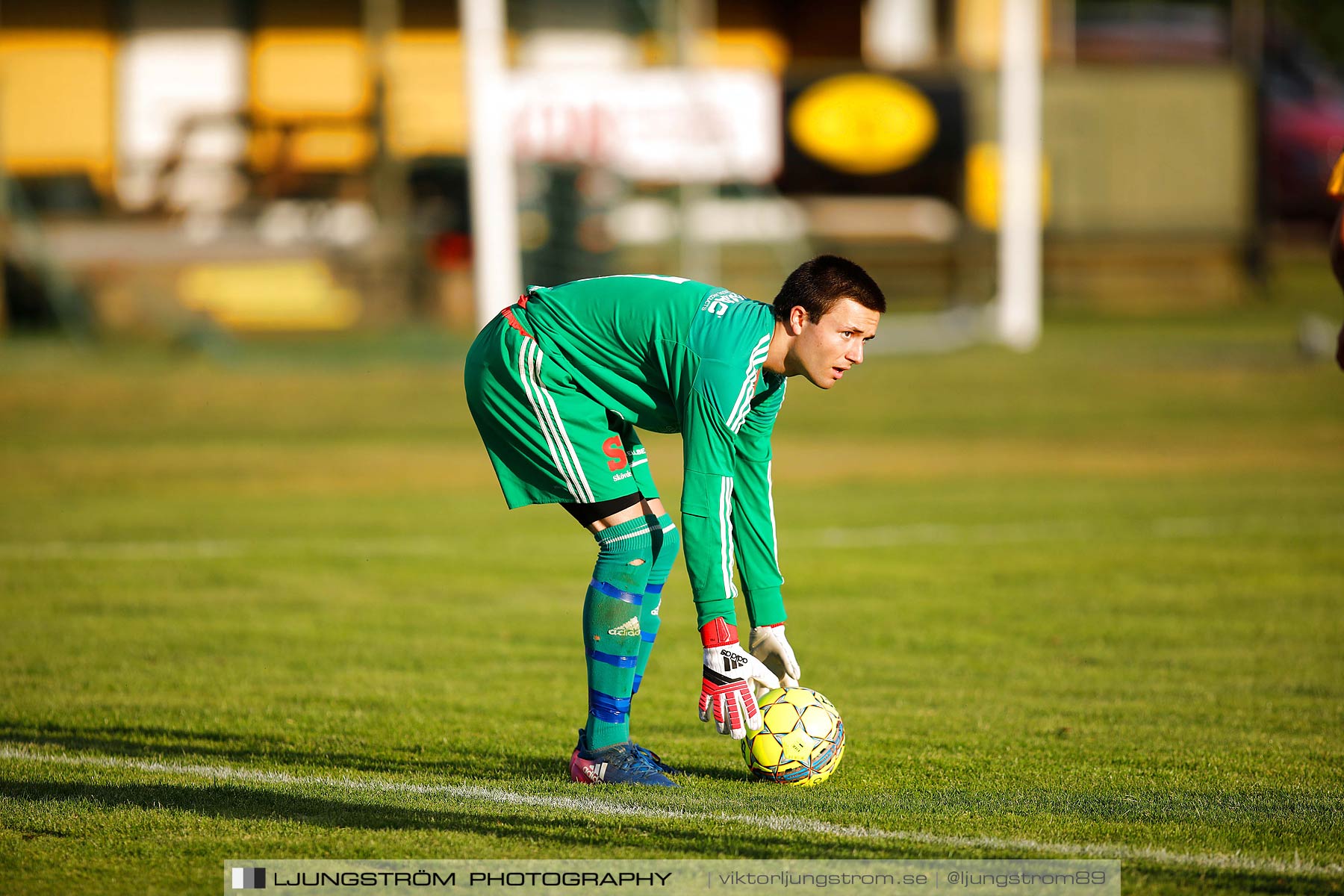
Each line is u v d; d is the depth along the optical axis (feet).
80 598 87.61
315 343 226.17
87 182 276.62
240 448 155.84
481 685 67.21
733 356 46.34
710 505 46.65
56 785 50.24
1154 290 279.90
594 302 49.16
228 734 58.13
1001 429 165.99
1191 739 57.72
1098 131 274.98
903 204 269.85
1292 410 174.19
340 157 278.05
